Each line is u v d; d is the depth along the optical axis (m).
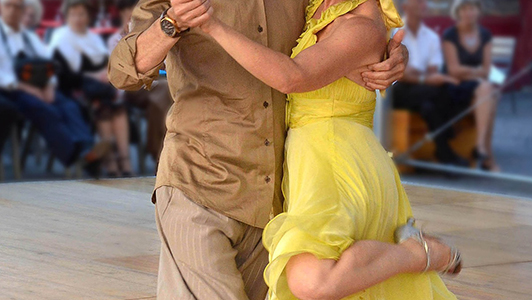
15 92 6.98
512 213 6.30
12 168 7.10
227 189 2.93
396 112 7.88
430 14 7.54
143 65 2.82
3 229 5.29
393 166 3.20
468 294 4.36
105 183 6.89
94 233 5.28
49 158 7.24
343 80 3.04
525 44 7.38
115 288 4.23
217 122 2.94
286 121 3.10
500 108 7.60
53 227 5.39
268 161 2.97
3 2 6.81
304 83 2.83
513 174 7.62
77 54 7.12
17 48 6.94
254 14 2.94
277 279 2.84
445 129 7.81
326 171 2.97
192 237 2.84
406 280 3.10
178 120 2.98
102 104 7.29
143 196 6.43
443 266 3.13
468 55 7.57
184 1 2.65
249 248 3.03
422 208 6.37
